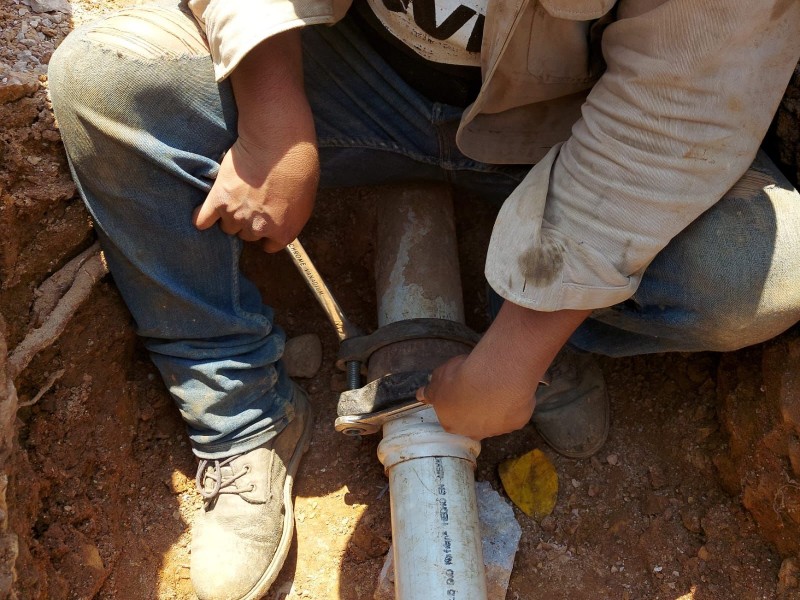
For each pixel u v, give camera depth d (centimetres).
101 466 172
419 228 186
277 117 140
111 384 177
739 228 137
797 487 152
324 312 194
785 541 158
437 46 145
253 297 171
